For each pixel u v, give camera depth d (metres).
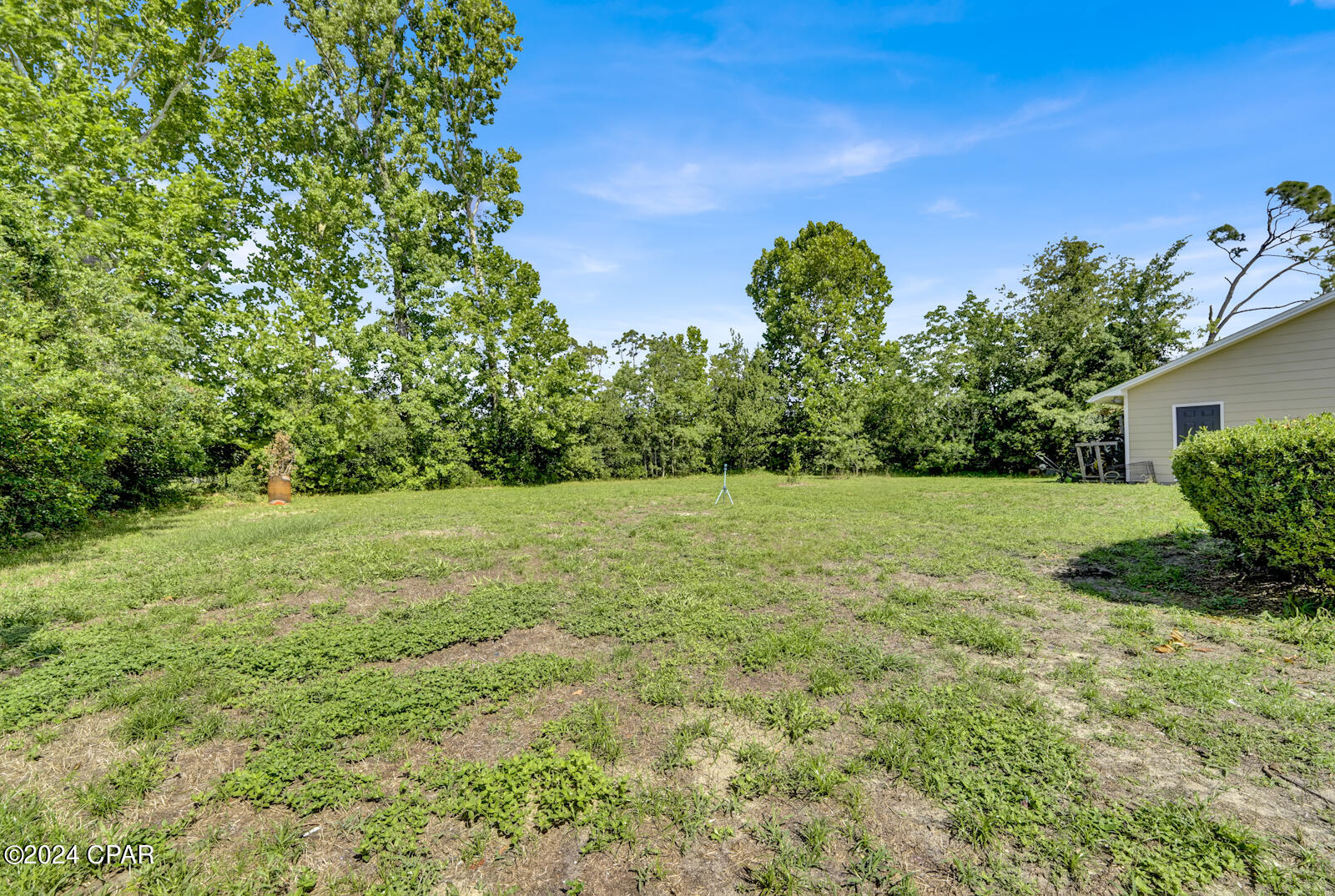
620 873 2.10
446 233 23.09
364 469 19.56
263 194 20.38
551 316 23.45
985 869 2.05
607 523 10.53
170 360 13.33
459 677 3.69
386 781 2.66
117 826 2.34
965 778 2.52
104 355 10.57
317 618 5.02
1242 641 3.95
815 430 25.92
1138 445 15.66
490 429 22.78
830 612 4.94
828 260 28.62
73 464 9.38
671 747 2.89
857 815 2.33
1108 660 3.79
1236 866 1.99
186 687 3.56
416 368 21.28
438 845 2.25
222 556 7.55
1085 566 6.22
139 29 16.28
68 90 13.71
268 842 2.26
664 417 25.70
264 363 17.81
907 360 26.47
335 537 9.06
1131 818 2.24
